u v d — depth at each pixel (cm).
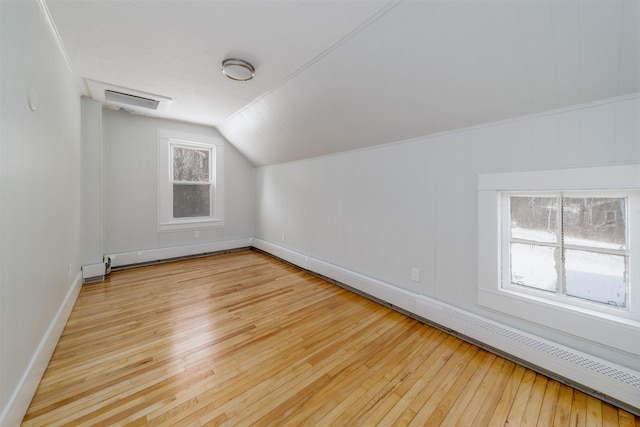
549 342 156
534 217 174
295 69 223
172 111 346
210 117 373
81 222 298
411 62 173
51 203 172
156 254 387
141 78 247
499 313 183
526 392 146
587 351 148
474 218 195
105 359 171
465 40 147
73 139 247
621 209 144
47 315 163
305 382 154
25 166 128
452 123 200
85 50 201
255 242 480
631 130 133
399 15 150
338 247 318
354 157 293
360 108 232
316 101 252
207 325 217
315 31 173
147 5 153
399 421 128
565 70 138
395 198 251
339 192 314
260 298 274
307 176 364
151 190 385
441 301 216
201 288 298
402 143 242
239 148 453
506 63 148
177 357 175
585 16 117
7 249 109
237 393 145
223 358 175
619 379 133
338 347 189
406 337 202
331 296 281
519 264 181
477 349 187
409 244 240
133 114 364
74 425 122
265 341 195
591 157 144
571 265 161
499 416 131
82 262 308
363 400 141
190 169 428
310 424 126
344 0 145
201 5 152
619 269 145
